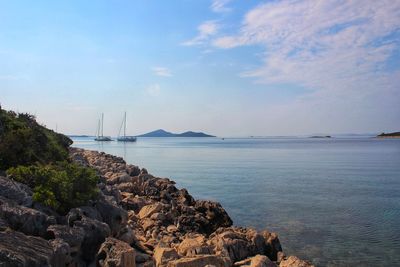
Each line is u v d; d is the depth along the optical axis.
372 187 52.75
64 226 14.10
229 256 18.42
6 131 23.75
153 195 34.75
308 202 41.38
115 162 57.06
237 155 130.00
